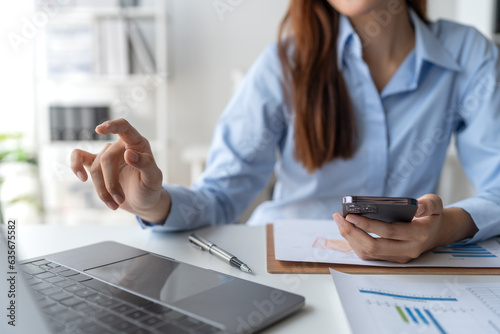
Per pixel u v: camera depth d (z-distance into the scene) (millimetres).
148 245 662
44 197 2559
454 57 987
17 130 2578
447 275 540
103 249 599
